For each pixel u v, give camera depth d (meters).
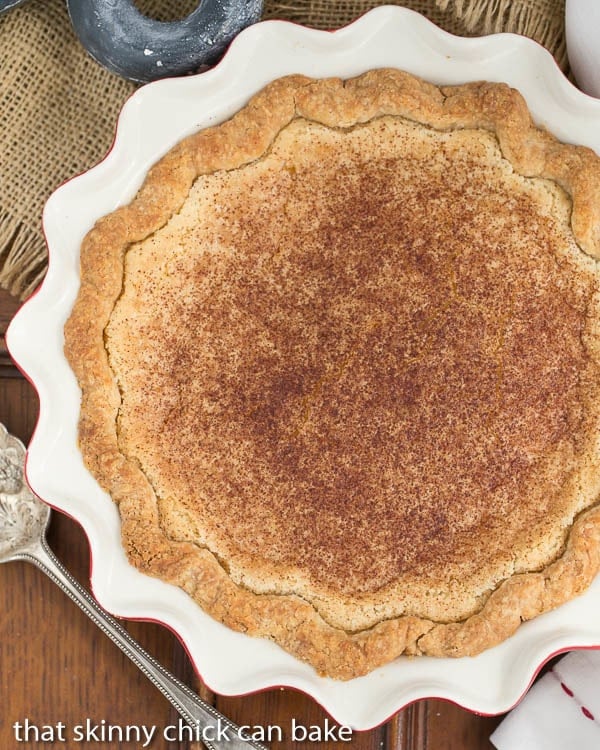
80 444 0.55
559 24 0.58
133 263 0.56
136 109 0.55
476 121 0.55
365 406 0.56
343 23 0.59
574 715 0.59
